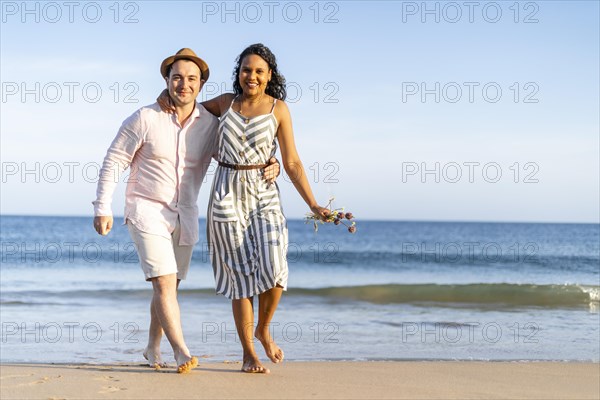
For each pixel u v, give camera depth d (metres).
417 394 3.85
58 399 3.52
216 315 9.12
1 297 11.55
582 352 6.30
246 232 4.20
